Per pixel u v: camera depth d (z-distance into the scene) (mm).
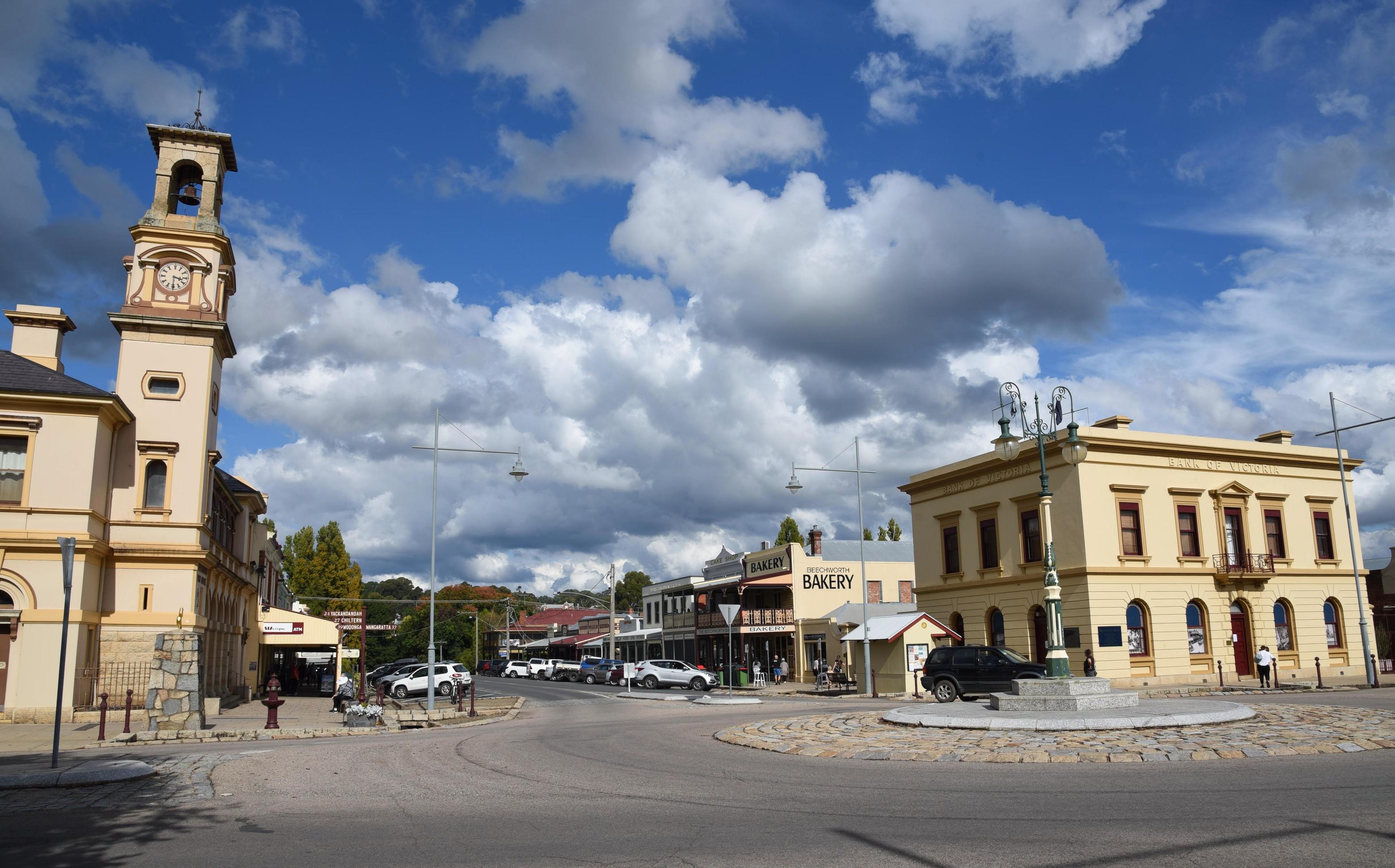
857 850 7770
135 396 29375
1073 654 33188
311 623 46562
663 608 70625
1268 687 31656
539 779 12648
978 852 7566
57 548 25328
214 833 9094
